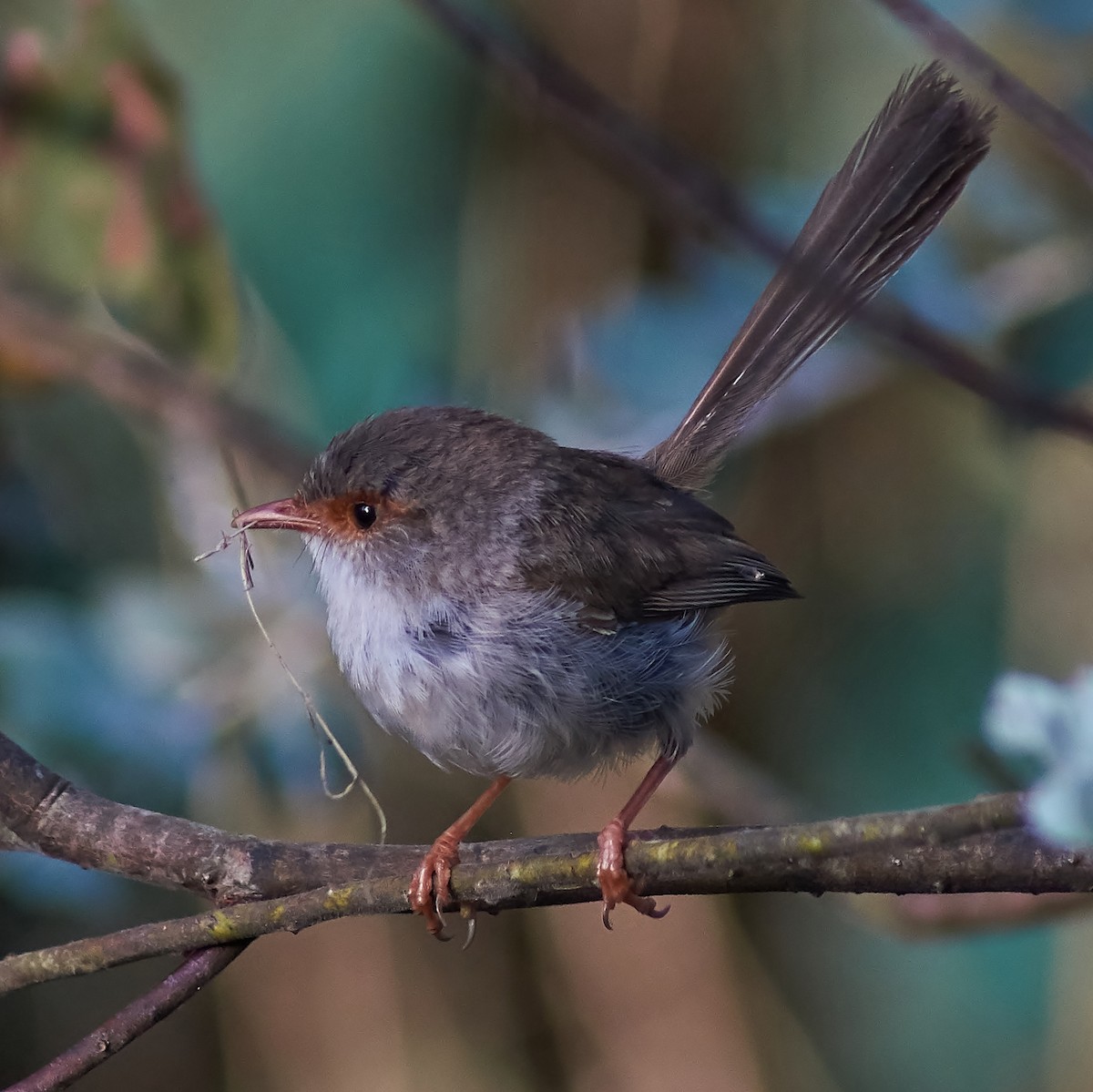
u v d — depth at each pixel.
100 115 8.68
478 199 11.13
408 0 7.08
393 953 11.17
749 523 11.75
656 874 5.69
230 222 10.66
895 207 8.16
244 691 9.12
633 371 9.38
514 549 7.65
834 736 11.44
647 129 6.60
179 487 9.80
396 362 10.80
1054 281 9.07
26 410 10.51
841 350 9.03
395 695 7.62
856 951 11.19
